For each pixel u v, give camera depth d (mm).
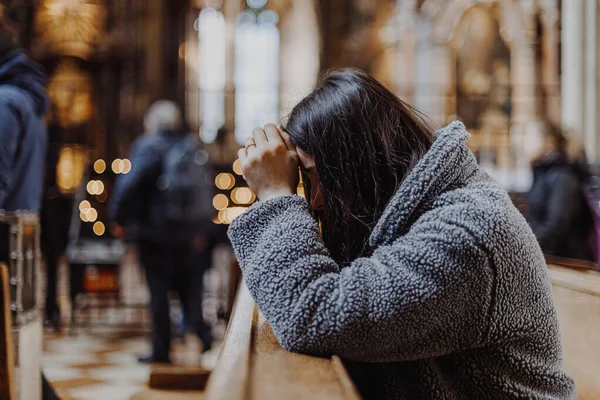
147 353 5848
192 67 18250
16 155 3238
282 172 1499
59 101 14773
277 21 21422
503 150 16656
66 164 14430
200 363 5547
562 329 1903
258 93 19078
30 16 14297
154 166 5285
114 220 5352
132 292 8977
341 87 1547
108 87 15062
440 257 1258
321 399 865
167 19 17359
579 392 1784
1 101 3145
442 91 18422
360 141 1501
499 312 1285
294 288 1279
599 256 4477
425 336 1268
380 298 1245
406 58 19047
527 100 17656
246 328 1398
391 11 20188
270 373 1018
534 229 4555
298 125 1546
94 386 4793
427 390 1385
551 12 17062
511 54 18047
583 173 4574
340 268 1521
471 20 18422
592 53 11352
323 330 1230
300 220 1380
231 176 12188
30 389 2820
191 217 5332
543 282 1372
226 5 20172
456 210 1310
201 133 17781
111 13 14961
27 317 2764
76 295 6723
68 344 6164
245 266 1371
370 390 1472
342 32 20875
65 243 6668
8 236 2660
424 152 1505
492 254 1268
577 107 11414
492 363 1354
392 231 1387
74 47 14461
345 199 1501
